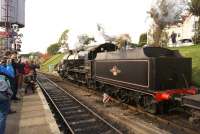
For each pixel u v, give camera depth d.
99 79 19.59
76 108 15.16
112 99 16.88
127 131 10.27
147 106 13.06
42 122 10.08
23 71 16.89
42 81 34.81
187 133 9.74
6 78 7.39
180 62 12.80
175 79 12.67
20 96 16.34
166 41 37.47
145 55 13.02
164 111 12.73
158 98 11.95
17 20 30.80
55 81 35.53
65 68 35.34
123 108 14.66
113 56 16.88
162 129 10.38
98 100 17.64
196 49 24.92
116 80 16.19
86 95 20.27
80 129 10.80
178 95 12.18
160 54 13.44
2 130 6.83
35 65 22.91
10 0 29.45
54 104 15.62
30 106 13.26
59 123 11.98
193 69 19.58
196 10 33.69
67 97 19.55
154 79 12.27
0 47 27.56
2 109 6.88
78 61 27.53
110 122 11.63
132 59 14.04
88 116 13.00
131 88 14.28
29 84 18.48
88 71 22.75
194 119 8.78
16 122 10.09
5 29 29.02
